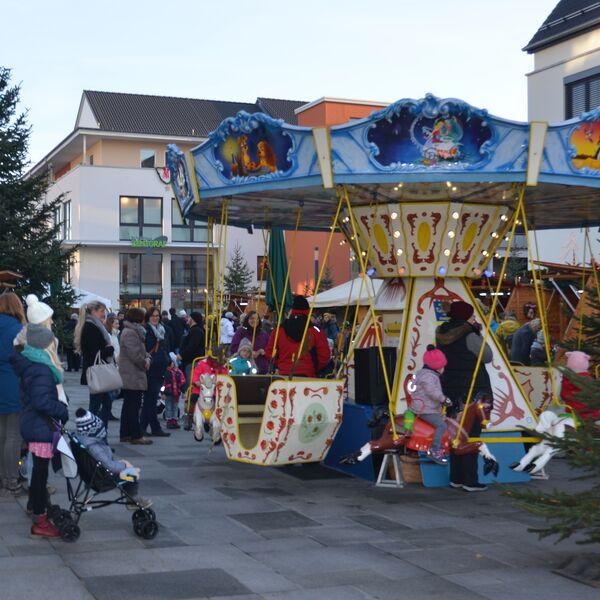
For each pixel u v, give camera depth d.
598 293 11.64
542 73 26.05
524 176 9.10
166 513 8.24
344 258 43.41
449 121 8.88
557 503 6.53
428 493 9.41
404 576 6.30
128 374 12.55
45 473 7.15
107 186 50.41
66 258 26.28
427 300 10.77
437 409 9.30
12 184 25.52
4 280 13.67
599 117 9.19
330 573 6.35
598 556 6.73
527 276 23.12
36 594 5.76
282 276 14.78
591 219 13.30
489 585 6.10
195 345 15.15
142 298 51.19
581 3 25.38
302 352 10.61
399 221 10.68
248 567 6.48
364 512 8.43
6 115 25.52
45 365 7.11
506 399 10.55
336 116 32.34
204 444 12.76
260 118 9.31
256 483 9.86
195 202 10.58
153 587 5.95
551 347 15.41
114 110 54.28
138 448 12.30
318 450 10.02
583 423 6.57
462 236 10.77
